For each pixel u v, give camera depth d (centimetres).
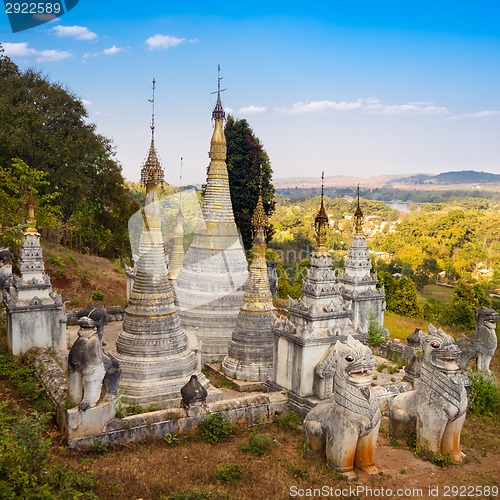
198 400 1650
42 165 4531
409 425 1608
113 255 5553
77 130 4759
